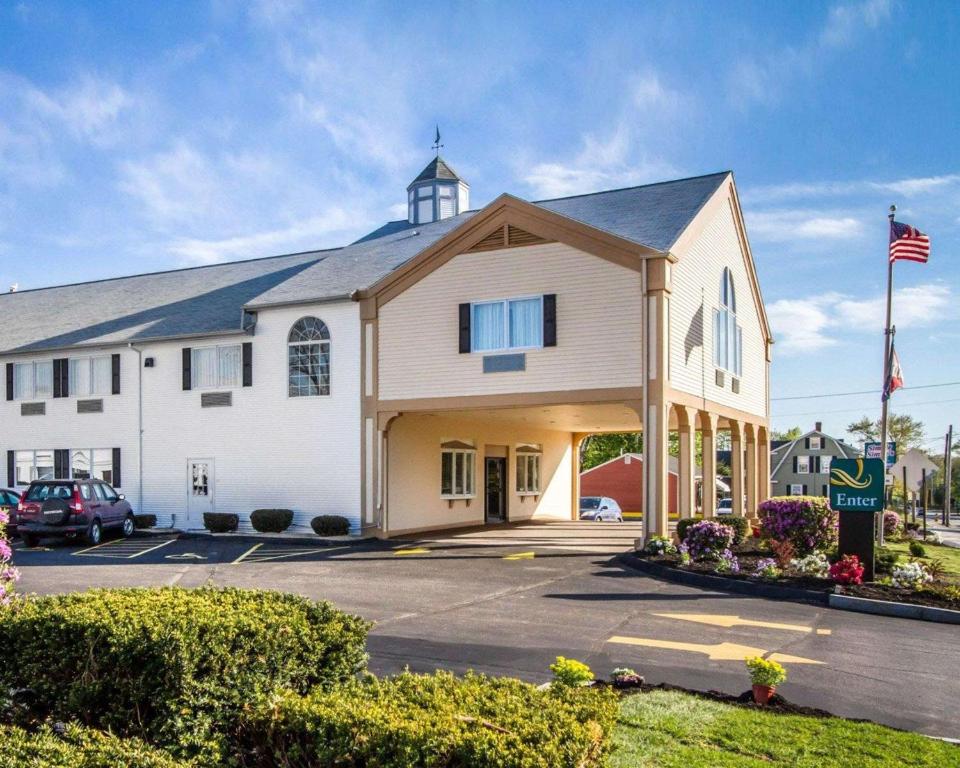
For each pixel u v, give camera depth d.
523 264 20.92
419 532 24.92
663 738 6.52
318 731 4.46
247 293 27.89
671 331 19.91
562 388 20.23
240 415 24.89
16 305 33.91
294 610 6.13
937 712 7.67
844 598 13.07
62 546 21.86
